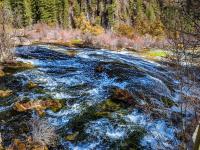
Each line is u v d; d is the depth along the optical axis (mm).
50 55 24031
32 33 39781
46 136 10250
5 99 13570
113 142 10758
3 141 10336
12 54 20688
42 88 14891
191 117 7055
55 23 52938
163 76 17609
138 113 12203
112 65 20281
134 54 31703
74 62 21594
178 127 9438
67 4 55656
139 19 53688
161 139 10211
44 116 12062
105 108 12766
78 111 12531
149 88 15062
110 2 62344
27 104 12742
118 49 37531
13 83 15531
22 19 47094
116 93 13656
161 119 10938
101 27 57906
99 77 17078
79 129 11289
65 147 10391
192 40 4500
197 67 5102
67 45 35562
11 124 11320
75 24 57062
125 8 61000
